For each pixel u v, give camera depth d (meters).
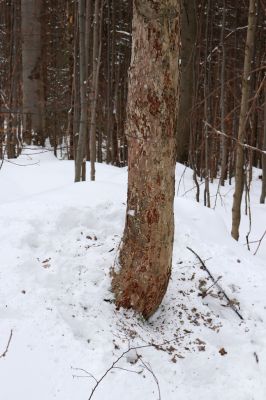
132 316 3.21
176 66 2.87
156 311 3.42
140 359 2.83
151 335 3.14
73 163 9.21
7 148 10.06
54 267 3.43
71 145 11.22
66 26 12.12
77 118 8.60
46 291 3.14
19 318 2.84
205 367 2.96
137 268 3.15
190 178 9.66
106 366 2.66
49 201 4.22
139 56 2.82
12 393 2.38
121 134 13.82
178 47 2.86
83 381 2.54
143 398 2.57
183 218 4.61
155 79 2.82
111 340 2.88
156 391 2.64
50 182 8.11
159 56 2.79
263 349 3.15
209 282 3.79
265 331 3.34
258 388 2.85
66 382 2.52
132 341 2.95
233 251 4.28
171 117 2.91
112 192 4.57
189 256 4.07
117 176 8.30
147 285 3.18
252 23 5.12
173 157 3.00
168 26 2.76
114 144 13.27
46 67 13.70
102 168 9.16
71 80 11.66
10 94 10.38
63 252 3.63
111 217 4.20
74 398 2.45
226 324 3.39
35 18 10.66
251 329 3.37
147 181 2.98
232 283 3.82
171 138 2.95
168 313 3.44
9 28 13.11
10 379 2.45
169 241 3.13
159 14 2.73
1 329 2.72
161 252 3.12
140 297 3.21
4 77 13.17
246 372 2.97
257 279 3.89
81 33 6.37
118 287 3.26
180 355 3.01
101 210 4.23
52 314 2.93
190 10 9.84
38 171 8.68
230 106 11.52
